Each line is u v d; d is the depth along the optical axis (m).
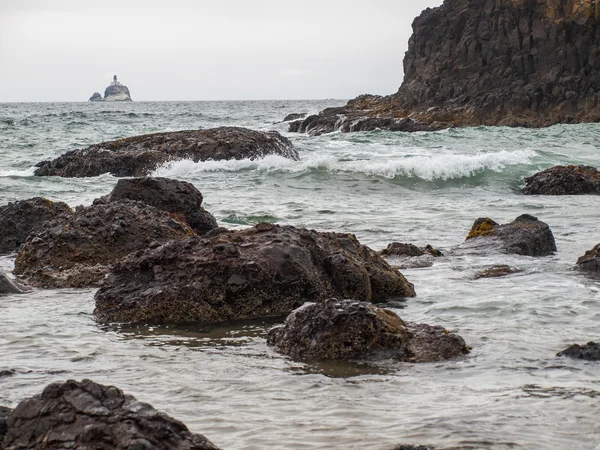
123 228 12.99
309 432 5.97
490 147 39.41
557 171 25.84
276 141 32.28
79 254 12.54
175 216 14.54
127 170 29.11
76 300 10.91
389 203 22.84
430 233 17.17
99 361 7.96
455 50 75.75
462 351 8.14
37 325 9.45
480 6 75.00
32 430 5.01
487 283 11.67
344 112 75.81
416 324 8.57
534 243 14.30
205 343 8.79
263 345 8.68
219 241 10.48
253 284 10.10
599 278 11.87
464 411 6.42
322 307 8.41
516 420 6.20
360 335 8.09
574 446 5.68
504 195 25.03
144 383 7.21
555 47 70.25
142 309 9.82
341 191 25.55
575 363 7.73
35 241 12.72
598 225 18.14
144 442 4.72
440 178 27.94
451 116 68.94
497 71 72.06
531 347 8.34
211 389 7.05
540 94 69.06
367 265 11.08
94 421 4.92
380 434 5.92
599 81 68.62
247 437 5.87
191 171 29.23
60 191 24.50
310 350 8.13
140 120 77.38
